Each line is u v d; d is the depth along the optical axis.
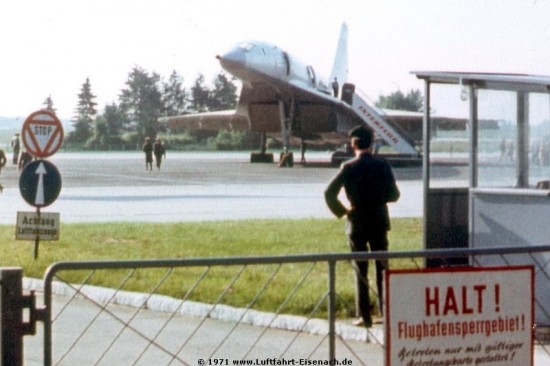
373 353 27.39
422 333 16.88
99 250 50.19
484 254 18.31
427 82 33.19
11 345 15.73
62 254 48.25
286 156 190.00
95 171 175.25
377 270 24.22
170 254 48.88
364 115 169.12
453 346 17.08
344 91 183.00
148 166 182.50
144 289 36.88
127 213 79.44
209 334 30.22
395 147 169.88
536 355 26.84
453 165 34.31
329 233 60.22
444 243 34.31
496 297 17.36
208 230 61.28
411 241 56.25
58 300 36.62
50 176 46.16
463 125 33.88
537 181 30.86
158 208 85.38
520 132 31.11
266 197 101.81
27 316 18.19
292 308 32.94
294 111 183.12
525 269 17.56
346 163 31.05
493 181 31.38
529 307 17.62
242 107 185.62
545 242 29.70
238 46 171.00
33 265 44.53
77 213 79.38
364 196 30.78
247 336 29.92
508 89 31.00
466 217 34.72
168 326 31.61
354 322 30.19
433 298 16.91
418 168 184.25
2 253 48.56
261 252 49.88
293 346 28.33
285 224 66.31
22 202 95.56
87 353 27.80
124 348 28.44
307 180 140.12
